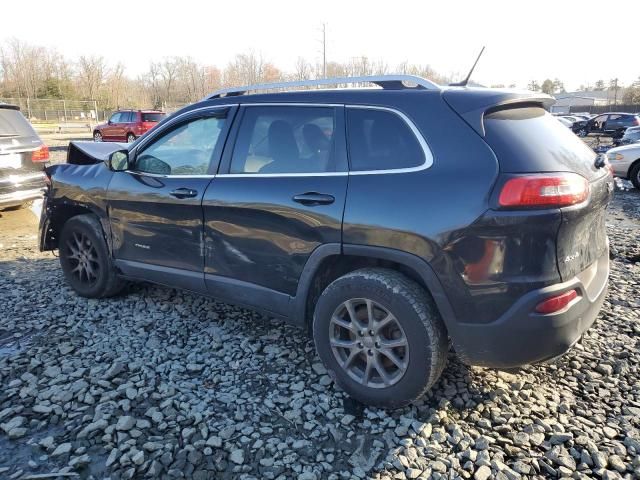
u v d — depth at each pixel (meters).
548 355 2.62
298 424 2.84
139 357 3.54
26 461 2.56
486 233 2.51
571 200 2.53
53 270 5.49
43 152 7.56
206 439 2.71
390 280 2.77
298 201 3.06
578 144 3.05
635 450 2.61
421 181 2.69
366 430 2.79
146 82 66.31
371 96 3.00
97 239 4.39
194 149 3.75
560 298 2.55
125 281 4.60
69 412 2.93
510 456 2.60
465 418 2.88
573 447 2.64
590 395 3.09
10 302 4.55
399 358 2.84
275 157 3.29
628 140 16.98
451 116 2.72
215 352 3.62
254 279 3.41
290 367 3.41
